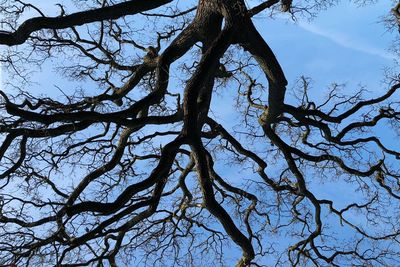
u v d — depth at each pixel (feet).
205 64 41.52
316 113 53.36
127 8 44.60
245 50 44.09
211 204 43.04
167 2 45.70
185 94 41.60
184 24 53.16
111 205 40.32
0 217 45.06
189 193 53.98
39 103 45.37
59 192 48.49
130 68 53.72
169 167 42.91
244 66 51.52
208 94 46.24
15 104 44.34
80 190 47.29
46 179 48.03
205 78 41.75
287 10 39.91
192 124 41.73
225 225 43.96
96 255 49.16
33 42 50.98
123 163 52.16
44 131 42.70
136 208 44.55
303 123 54.29
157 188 45.32
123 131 49.24
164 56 44.86
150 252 53.06
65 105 46.42
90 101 47.88
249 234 55.83
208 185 42.60
